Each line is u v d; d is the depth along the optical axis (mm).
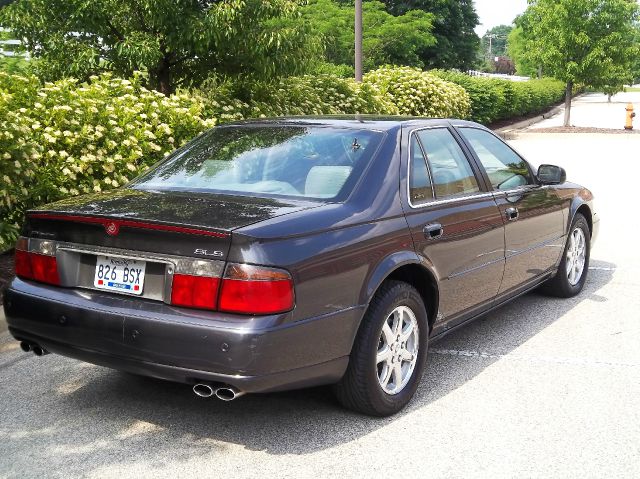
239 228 3514
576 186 6875
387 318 4090
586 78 28703
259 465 3689
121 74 10477
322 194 4137
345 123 4734
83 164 7203
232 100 10461
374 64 27516
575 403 4453
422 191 4535
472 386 4711
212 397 4500
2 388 4645
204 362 3480
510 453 3828
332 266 3730
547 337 5699
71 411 4309
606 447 3900
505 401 4480
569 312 6355
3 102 7035
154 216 3707
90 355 3793
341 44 25859
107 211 3840
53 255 3945
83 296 3832
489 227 5051
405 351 4309
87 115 7516
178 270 3568
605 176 15422
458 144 5133
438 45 39062
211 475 3596
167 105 8312
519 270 5621
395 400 4227
